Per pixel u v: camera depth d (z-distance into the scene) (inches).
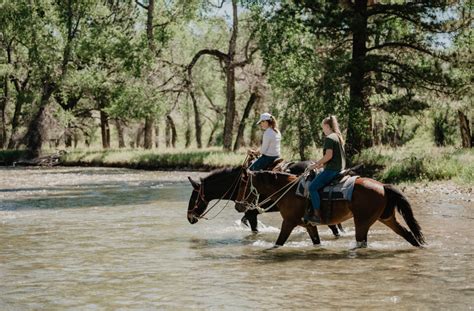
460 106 1318.9
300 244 535.2
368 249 496.1
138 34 2121.1
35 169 1897.1
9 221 701.9
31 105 2352.4
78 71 2251.5
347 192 481.7
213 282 389.7
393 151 1342.3
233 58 1900.8
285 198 513.0
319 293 357.1
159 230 628.1
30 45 2314.2
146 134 2252.7
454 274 400.8
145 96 1927.9
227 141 1925.4
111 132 3843.5
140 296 357.1
